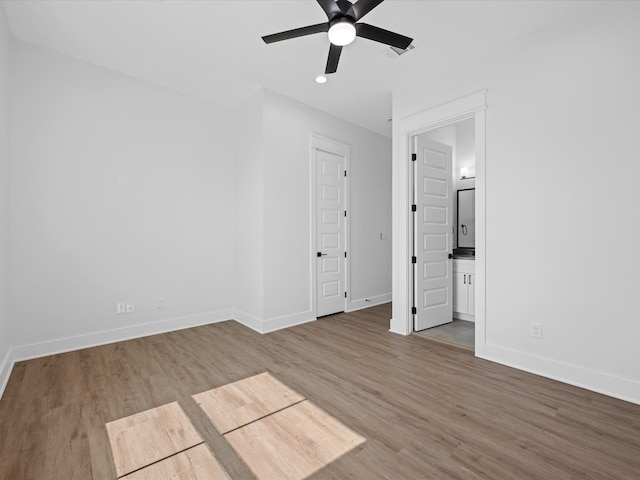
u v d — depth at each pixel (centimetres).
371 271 522
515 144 273
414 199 374
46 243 303
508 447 172
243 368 276
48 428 189
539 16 247
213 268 418
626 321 221
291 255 407
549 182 254
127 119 350
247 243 408
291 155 406
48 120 304
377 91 383
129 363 286
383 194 543
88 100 326
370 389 238
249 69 336
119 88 345
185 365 282
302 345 334
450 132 514
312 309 430
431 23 257
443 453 168
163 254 378
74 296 319
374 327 399
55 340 308
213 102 418
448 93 323
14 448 171
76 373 264
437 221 400
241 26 267
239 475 153
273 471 156
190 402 220
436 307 401
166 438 181
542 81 258
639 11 214
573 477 150
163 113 377
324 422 196
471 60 304
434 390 236
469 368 275
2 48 246
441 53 298
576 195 241
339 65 323
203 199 409
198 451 170
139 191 359
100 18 258
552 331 254
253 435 184
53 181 307
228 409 211
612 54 225
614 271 225
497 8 239
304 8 245
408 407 213
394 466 159
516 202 273
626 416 200
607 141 227
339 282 470
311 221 429
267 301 384
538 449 170
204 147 410
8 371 259
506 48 279
